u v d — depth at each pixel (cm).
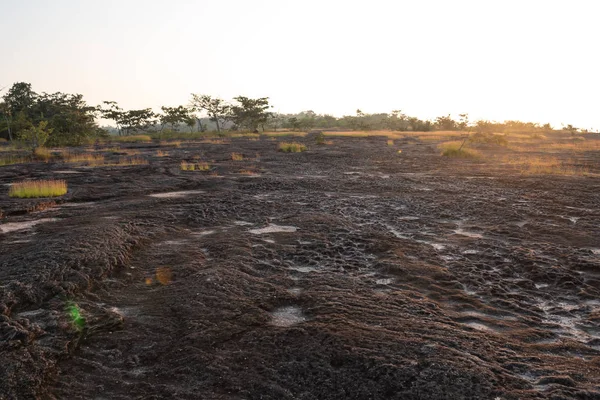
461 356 392
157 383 371
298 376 372
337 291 560
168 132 6388
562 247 788
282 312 506
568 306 544
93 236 721
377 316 482
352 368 378
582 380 368
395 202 1212
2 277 550
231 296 535
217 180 1617
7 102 5731
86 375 383
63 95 6644
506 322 489
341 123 10831
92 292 548
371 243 779
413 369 371
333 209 1111
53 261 595
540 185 1536
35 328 434
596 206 1177
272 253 724
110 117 7362
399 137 5547
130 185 1472
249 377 372
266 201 1206
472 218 1020
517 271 664
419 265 666
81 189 1377
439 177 1792
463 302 541
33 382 357
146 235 810
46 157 2539
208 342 429
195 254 710
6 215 1013
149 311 504
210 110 8275
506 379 362
